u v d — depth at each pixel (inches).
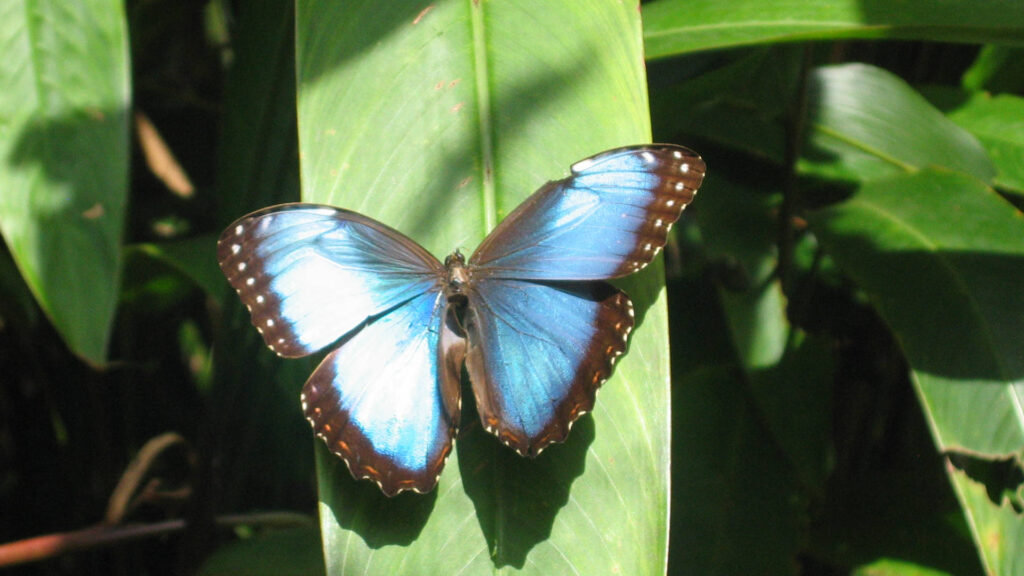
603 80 27.2
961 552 30.0
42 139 26.8
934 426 28.5
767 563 30.0
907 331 29.0
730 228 31.6
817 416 30.6
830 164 31.8
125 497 30.6
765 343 31.0
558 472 26.3
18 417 33.3
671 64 31.9
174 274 32.5
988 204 30.0
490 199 27.0
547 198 26.8
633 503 26.1
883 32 28.1
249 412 31.7
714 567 30.0
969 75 33.4
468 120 27.1
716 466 30.7
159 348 34.6
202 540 31.0
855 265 29.8
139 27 34.0
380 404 26.5
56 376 32.6
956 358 28.7
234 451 31.8
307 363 32.9
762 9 28.9
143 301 33.1
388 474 26.2
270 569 29.8
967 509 28.0
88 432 33.0
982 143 32.0
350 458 26.3
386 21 27.4
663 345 26.6
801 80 30.7
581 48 27.4
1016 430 28.2
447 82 27.2
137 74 34.7
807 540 30.8
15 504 33.7
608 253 26.8
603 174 26.9
